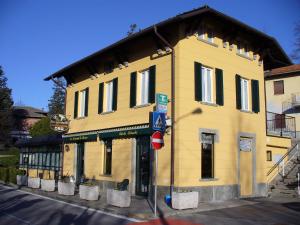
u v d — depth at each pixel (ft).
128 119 59.26
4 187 74.28
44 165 91.09
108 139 64.75
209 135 54.08
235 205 48.98
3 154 179.73
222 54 57.52
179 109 50.01
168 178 50.24
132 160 57.36
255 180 60.23
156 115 43.88
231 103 57.82
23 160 106.52
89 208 46.21
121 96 61.87
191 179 50.14
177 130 49.75
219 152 54.60
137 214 40.42
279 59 67.36
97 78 70.49
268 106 115.55
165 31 52.70
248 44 62.95
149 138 55.16
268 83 116.78
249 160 60.18
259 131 62.54
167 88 52.29
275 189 62.44
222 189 54.19
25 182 73.61
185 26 51.90
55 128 75.77
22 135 236.63
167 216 40.81
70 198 53.47
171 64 52.01
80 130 74.02
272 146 69.21
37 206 47.52
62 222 36.70
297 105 107.96
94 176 66.64
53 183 63.05
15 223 35.83
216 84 55.36
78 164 73.67
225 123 56.24
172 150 49.78
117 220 38.52
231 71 58.75
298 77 110.63
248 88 62.39
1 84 205.98
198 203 49.34
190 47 52.54
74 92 78.64
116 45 59.62
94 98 70.59
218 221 38.11
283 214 42.42
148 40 56.54
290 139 74.90
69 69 76.64
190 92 51.65
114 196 46.16
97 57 67.21
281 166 69.00
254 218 39.86
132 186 56.75
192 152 50.78
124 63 61.57
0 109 201.46
